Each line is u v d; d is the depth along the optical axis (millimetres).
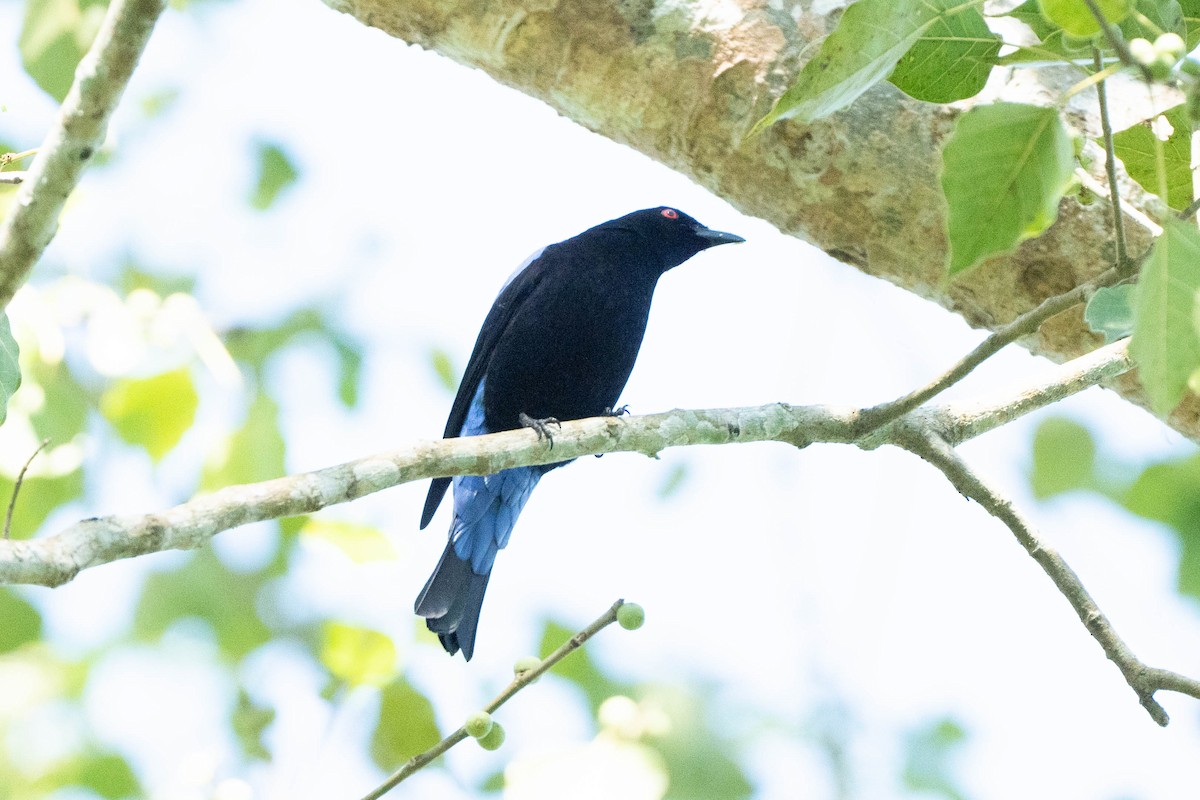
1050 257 9633
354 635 12836
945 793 16125
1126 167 7695
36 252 6410
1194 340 4980
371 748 12648
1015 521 8992
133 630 16281
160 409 14422
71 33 12711
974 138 5508
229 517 7039
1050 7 5438
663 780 10008
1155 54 5203
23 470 6293
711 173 10391
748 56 10078
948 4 6078
